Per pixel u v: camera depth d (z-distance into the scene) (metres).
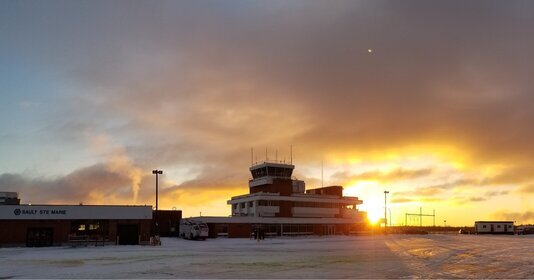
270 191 126.44
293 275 28.44
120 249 62.53
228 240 100.44
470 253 49.94
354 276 27.84
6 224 71.44
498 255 46.69
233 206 134.25
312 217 129.00
